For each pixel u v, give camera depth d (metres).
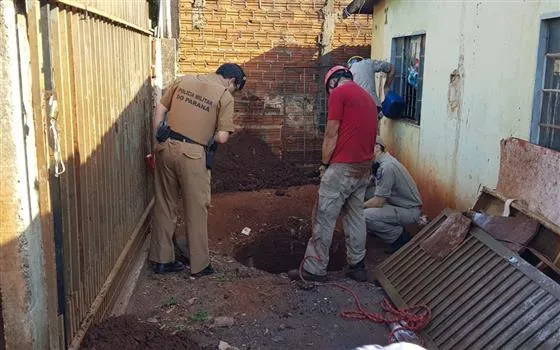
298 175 9.73
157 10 7.30
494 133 5.18
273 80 10.07
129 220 4.95
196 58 9.91
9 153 2.42
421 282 4.55
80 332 3.29
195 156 4.91
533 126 4.54
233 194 8.73
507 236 4.16
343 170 4.93
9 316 2.54
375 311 4.59
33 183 2.58
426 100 6.95
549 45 4.41
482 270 4.12
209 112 4.94
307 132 10.23
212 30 9.84
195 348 3.77
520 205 4.31
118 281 4.39
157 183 5.12
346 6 9.96
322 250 5.11
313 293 4.88
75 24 3.24
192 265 5.12
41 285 2.68
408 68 7.94
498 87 5.11
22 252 2.50
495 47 5.16
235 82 5.23
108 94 4.14
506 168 4.60
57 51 2.91
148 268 5.29
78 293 3.29
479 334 3.68
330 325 4.35
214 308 4.47
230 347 3.90
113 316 3.97
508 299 3.73
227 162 9.52
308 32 10.04
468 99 5.73
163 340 3.72
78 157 3.28
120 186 4.55
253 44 9.95
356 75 7.76
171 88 5.07
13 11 2.39
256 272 5.48
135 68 5.32
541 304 3.50
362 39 10.19
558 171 3.94
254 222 7.54
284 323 4.33
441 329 3.96
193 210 5.03
